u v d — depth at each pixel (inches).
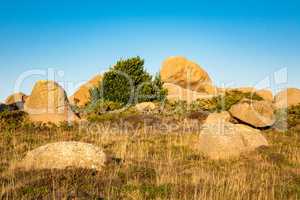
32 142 668.7
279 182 441.4
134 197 364.5
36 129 823.7
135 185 406.0
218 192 371.6
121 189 391.2
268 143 695.7
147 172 463.8
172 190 386.0
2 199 342.3
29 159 484.1
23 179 408.5
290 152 623.5
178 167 502.0
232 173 461.4
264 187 411.2
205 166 519.5
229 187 384.8
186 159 564.1
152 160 542.3
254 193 384.8
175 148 643.5
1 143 639.1
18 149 595.5
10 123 847.7
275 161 562.3
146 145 653.3
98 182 410.9
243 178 434.9
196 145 655.8
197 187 395.5
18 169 460.8
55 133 779.4
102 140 698.2
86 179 418.3
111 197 359.3
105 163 493.0
